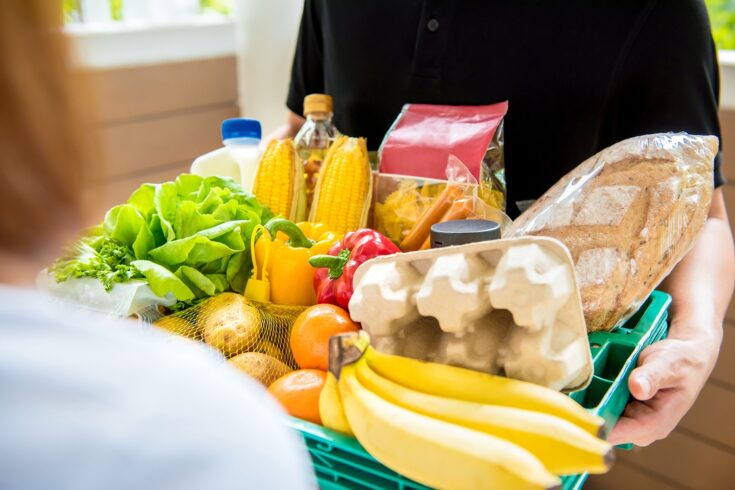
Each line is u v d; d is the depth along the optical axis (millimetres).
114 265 778
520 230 769
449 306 542
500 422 498
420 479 497
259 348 737
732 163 1402
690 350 678
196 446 288
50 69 290
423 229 825
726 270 851
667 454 1612
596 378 633
